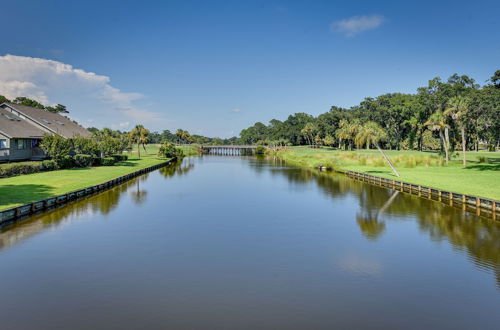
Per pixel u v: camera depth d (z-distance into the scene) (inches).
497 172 1847.9
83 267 599.2
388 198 1321.4
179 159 4195.4
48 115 2410.2
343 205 1182.3
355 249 708.0
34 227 859.4
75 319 426.0
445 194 1259.2
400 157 2650.1
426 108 3457.2
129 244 732.7
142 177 2034.9
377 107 4530.0
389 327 413.7
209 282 541.6
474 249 706.8
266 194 1414.9
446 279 555.5
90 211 1051.9
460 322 425.4
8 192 1164.5
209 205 1173.1
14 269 587.5
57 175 1679.4
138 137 3540.8
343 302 476.7
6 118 1903.3
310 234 822.5
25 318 426.9
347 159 2763.3
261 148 6205.7
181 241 757.9
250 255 670.5
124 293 499.5
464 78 3484.3
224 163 3447.3
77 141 2112.5
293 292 508.1
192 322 422.0
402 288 522.3
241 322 422.9
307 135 6407.5
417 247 721.6
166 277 559.5
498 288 521.0
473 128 2191.2
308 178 2028.8
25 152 1889.8
